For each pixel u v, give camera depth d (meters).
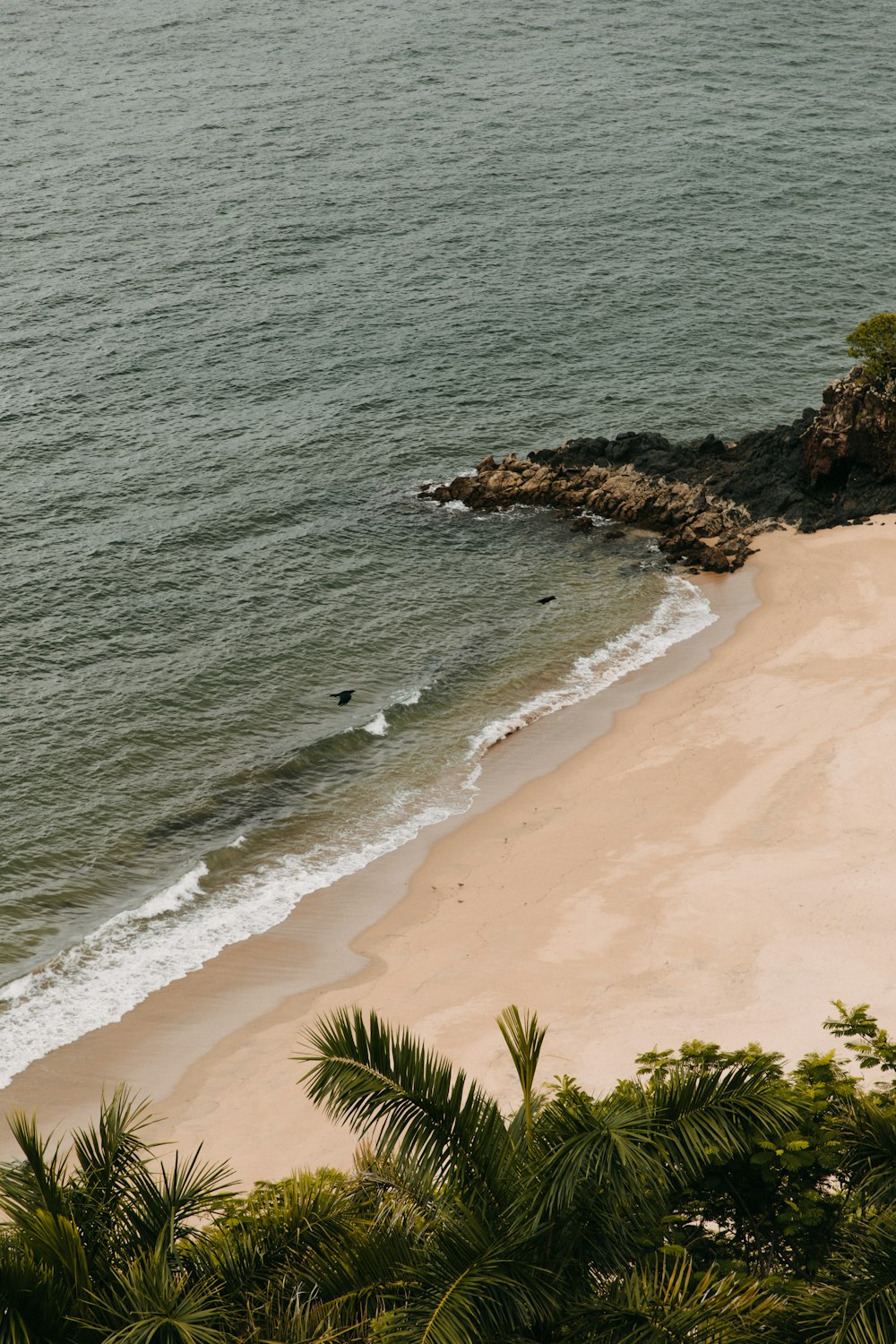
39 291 92.75
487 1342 14.06
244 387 80.88
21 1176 15.44
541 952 37.91
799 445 70.25
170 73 143.00
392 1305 15.11
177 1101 33.50
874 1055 22.91
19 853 44.44
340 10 166.00
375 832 46.22
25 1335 13.16
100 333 87.00
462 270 97.12
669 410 78.62
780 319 90.06
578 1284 15.12
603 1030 33.50
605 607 61.25
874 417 66.56
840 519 66.88
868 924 36.66
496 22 158.50
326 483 71.06
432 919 40.84
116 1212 15.73
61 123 128.00
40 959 39.69
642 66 142.12
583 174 114.38
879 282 95.31
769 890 39.16
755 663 55.66
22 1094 34.09
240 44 152.88
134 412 77.69
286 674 55.78
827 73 140.00
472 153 118.75
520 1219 14.96
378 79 139.75
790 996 33.91
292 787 48.84
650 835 43.81
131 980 38.69
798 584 61.75
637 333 88.12
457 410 78.88
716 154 118.31
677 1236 17.98
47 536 65.06
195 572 62.84
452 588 62.75
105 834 45.78
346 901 42.38
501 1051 33.19
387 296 93.06
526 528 67.69
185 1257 16.02
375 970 38.41
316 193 110.50
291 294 93.19
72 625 58.25
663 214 106.38
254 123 127.25
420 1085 15.53
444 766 50.19
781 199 109.31
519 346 86.31
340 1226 16.09
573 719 53.06
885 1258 15.51
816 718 50.09
